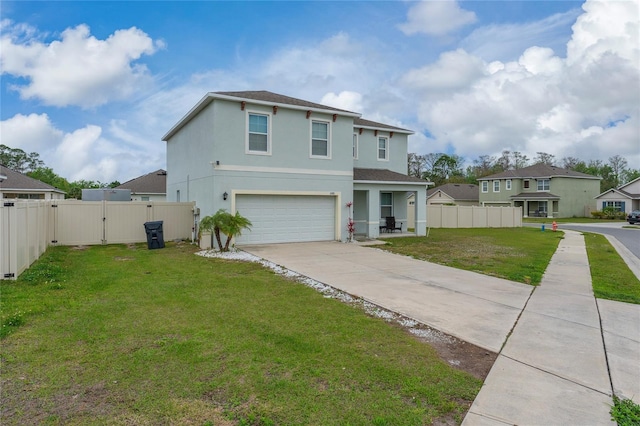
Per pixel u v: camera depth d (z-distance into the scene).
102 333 4.97
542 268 11.05
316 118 15.81
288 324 5.50
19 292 6.92
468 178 68.94
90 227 15.09
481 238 20.00
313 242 15.87
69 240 14.75
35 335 4.85
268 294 7.26
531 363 4.36
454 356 4.55
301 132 15.56
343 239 16.58
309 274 9.30
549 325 5.78
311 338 4.95
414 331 5.42
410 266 10.78
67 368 3.93
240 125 14.33
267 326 5.38
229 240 12.99
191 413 3.14
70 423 2.97
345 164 16.58
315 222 16.17
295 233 15.74
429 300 7.11
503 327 5.63
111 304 6.33
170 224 16.44
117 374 3.81
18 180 27.00
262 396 3.44
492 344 4.94
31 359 4.14
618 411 3.33
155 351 4.40
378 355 4.47
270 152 14.90
